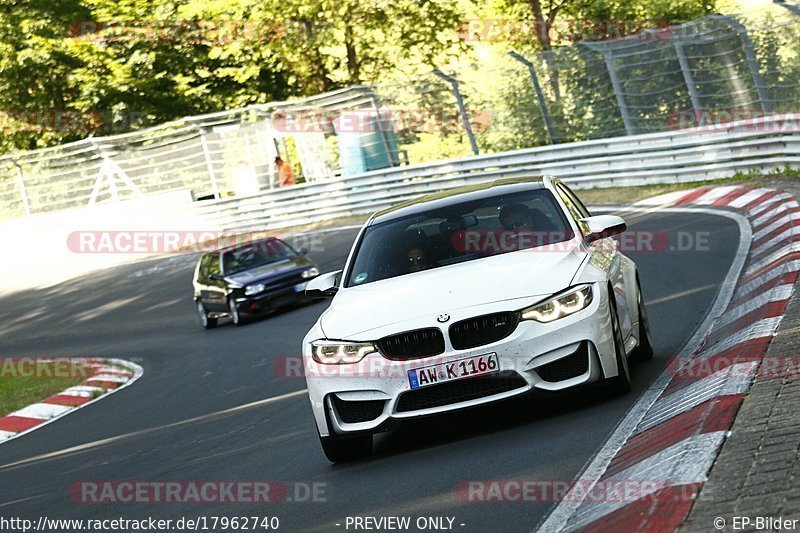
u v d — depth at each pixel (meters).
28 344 43.25
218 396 22.14
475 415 13.66
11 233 66.06
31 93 78.62
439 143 57.59
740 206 31.73
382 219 15.08
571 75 49.06
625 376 12.48
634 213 36.28
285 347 27.61
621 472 9.20
